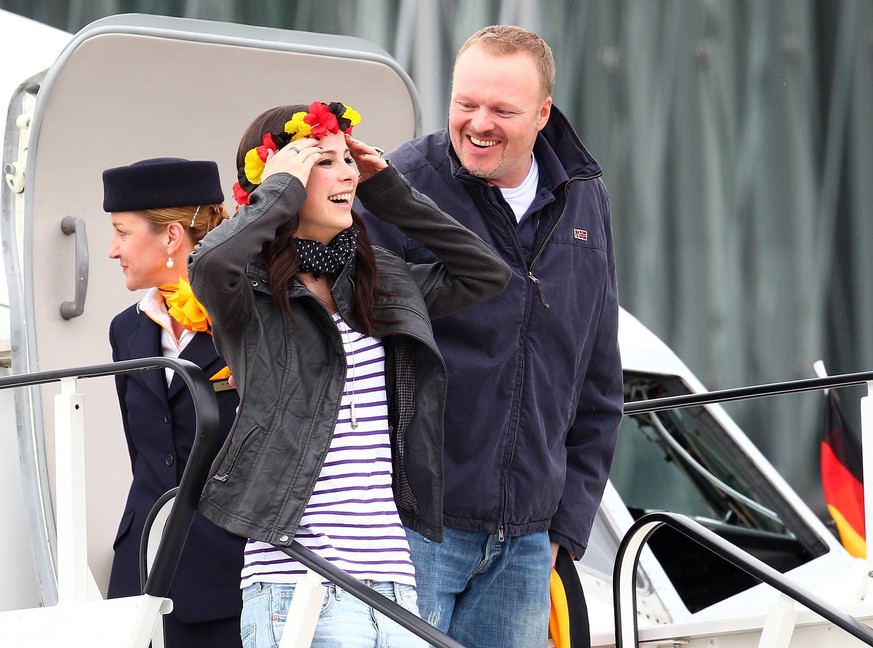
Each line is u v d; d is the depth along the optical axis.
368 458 9.48
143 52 14.10
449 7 29.91
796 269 32.72
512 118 10.87
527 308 11.12
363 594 8.83
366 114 15.63
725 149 32.38
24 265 13.85
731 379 32.62
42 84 13.64
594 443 12.03
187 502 9.68
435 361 9.75
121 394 12.48
